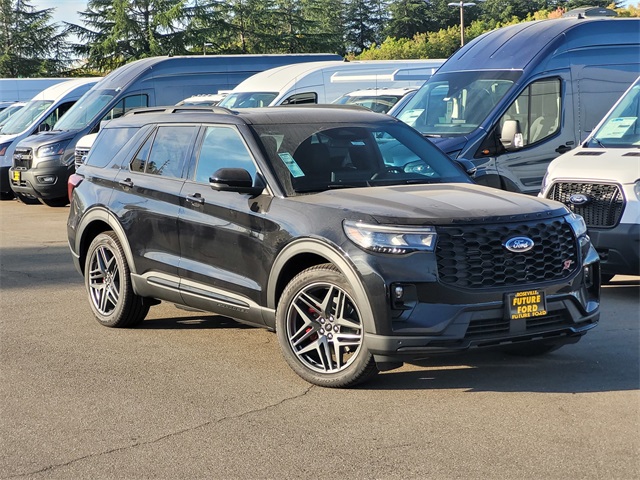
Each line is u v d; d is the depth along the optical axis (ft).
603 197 26.37
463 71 41.06
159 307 27.27
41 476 14.46
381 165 21.43
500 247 17.72
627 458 14.55
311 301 18.75
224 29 221.25
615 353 20.90
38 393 18.83
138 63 68.44
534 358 20.61
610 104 40.86
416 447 15.25
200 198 21.45
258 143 20.85
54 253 39.40
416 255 17.28
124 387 19.10
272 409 17.40
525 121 39.04
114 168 24.94
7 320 25.94
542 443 15.28
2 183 66.23
